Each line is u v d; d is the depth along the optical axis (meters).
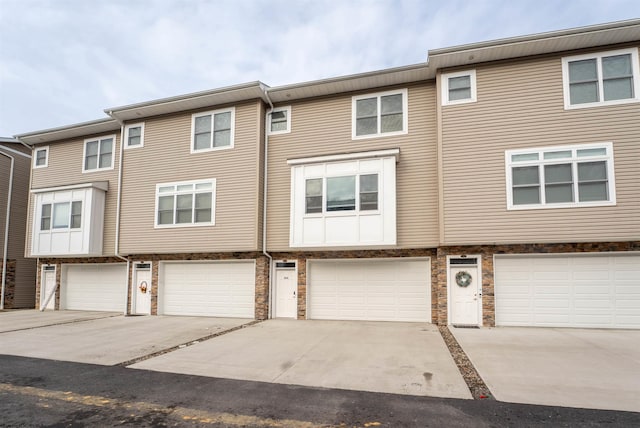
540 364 7.33
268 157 13.96
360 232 12.09
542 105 11.02
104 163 16.50
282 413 5.19
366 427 4.74
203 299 14.51
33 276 19.73
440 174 11.52
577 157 10.61
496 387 6.13
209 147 14.40
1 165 18.92
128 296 15.22
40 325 12.78
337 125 13.35
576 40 10.55
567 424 4.77
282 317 13.55
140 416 5.13
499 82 11.43
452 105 11.70
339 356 8.16
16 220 19.27
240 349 8.91
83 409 5.40
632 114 10.38
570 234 10.48
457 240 11.24
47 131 16.89
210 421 4.95
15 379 6.85
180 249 14.22
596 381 6.35
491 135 11.30
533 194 10.86
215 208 13.92
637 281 10.47
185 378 6.83
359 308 12.91
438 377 6.68
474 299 11.45
